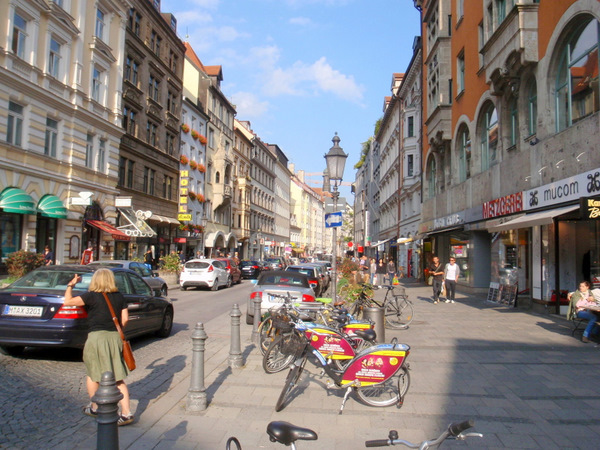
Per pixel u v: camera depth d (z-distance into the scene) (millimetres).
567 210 10680
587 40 11906
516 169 15664
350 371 5887
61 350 8711
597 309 9594
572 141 12016
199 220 43062
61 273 8258
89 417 5211
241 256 58875
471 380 7102
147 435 4785
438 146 25359
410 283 31672
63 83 21641
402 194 39844
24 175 19234
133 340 10062
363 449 4562
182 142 38719
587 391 6539
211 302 18266
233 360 7691
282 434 2830
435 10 27250
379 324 9789
